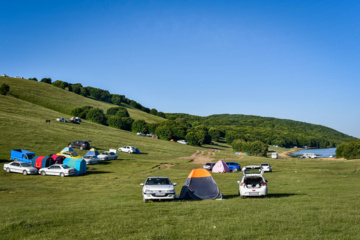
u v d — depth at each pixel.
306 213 12.88
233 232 10.22
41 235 10.27
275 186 26.00
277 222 11.45
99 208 15.42
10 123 72.19
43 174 37.28
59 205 17.45
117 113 141.75
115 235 10.08
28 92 135.25
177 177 37.22
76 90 183.12
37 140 63.25
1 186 27.69
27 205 17.89
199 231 10.39
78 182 32.19
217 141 167.25
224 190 24.69
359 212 13.03
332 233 9.81
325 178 32.59
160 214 13.52
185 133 131.50
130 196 21.73
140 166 50.53
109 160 56.16
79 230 10.87
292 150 178.75
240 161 67.38
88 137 78.69
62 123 92.06
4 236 10.22
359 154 78.19
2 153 48.59
